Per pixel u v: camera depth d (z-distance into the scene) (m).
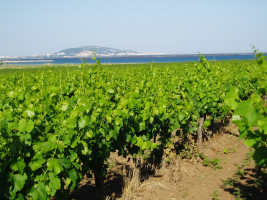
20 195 2.18
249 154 5.73
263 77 6.62
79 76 6.04
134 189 4.33
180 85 6.23
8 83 7.36
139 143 3.58
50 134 2.51
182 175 4.95
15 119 2.71
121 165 5.50
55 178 2.32
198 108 5.96
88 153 3.04
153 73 7.44
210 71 8.72
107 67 8.36
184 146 5.59
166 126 4.65
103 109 3.20
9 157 2.06
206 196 4.21
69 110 3.12
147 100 4.24
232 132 7.84
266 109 2.01
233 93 2.26
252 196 4.02
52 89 3.85
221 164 5.49
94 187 4.69
